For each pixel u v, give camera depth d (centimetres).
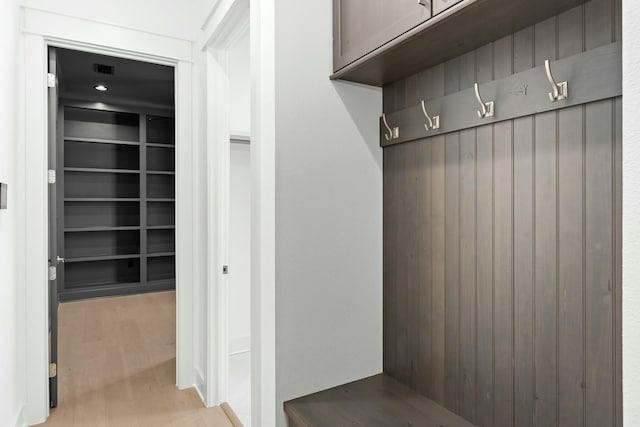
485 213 127
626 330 59
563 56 105
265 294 144
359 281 164
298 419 135
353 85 161
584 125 101
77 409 234
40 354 219
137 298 518
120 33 235
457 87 135
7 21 185
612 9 95
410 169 156
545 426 111
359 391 154
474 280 131
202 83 250
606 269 97
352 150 161
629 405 58
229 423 220
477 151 129
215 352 239
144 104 559
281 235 145
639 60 57
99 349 334
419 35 117
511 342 120
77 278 543
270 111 144
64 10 220
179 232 260
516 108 115
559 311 107
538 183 111
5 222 182
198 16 254
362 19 139
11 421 191
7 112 187
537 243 112
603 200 97
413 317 155
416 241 154
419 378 153
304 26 149
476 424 130
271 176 144
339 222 158
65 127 532
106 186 561
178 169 259
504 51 120
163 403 242
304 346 151
